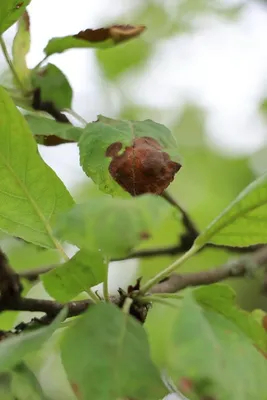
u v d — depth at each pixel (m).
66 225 0.56
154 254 0.82
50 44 0.72
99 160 0.66
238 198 0.62
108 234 0.56
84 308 0.63
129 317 0.58
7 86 0.74
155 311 0.87
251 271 0.79
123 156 0.66
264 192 0.61
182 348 0.55
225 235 0.63
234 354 0.57
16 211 0.63
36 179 0.62
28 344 0.57
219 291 0.61
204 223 1.02
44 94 0.73
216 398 0.55
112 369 0.56
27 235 0.63
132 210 0.56
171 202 0.78
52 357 0.81
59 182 0.63
